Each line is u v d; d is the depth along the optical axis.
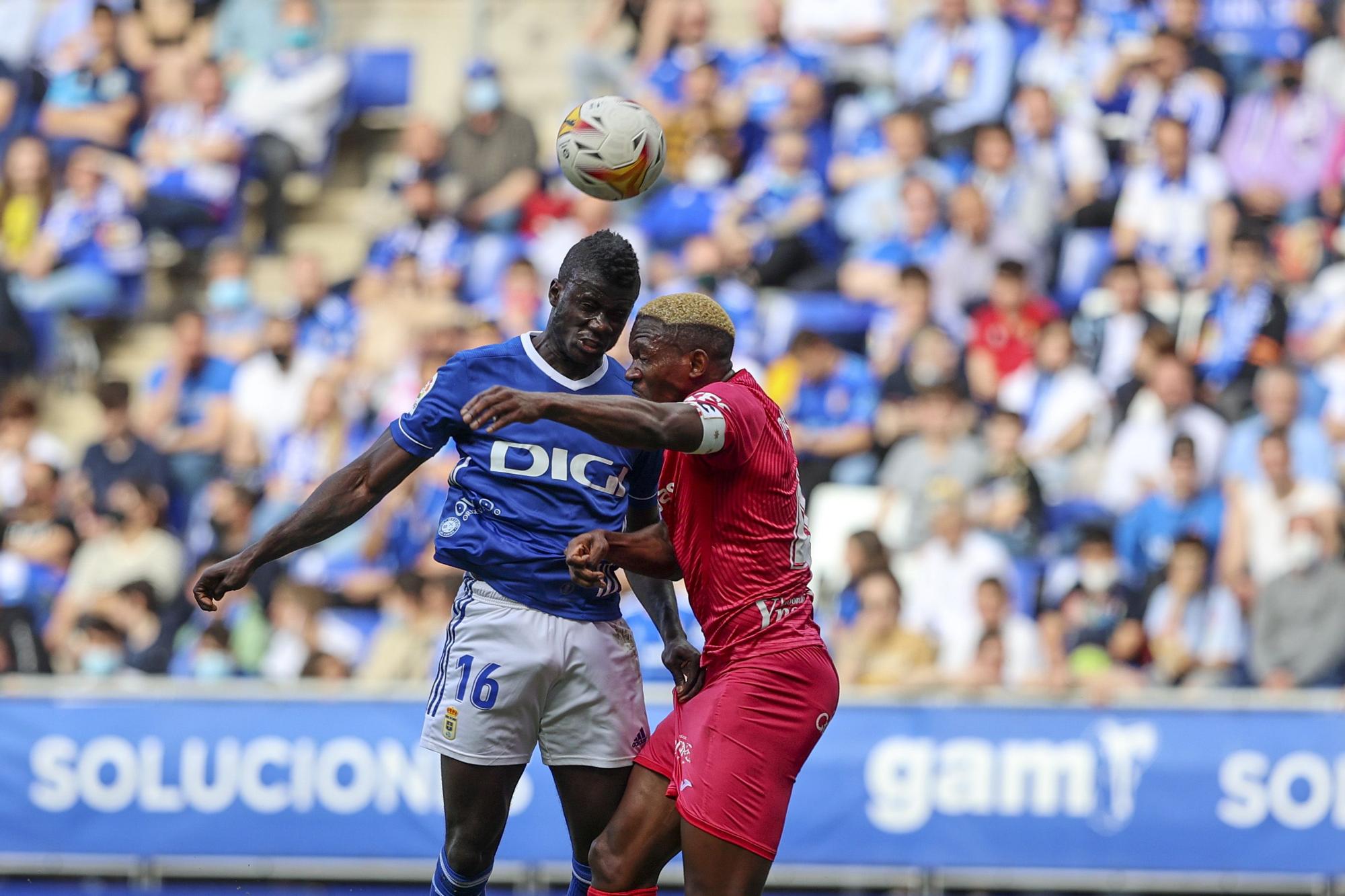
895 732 28.75
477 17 46.03
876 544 31.95
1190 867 28.03
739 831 15.34
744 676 15.49
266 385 38.25
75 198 42.34
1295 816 27.94
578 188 16.56
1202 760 28.17
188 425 38.59
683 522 15.73
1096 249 38.47
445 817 16.66
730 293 38.12
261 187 43.31
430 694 16.67
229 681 30.75
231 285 40.34
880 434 35.31
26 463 37.28
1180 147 38.47
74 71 43.50
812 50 42.28
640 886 16.23
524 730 16.33
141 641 34.03
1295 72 39.69
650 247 40.00
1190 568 31.80
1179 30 40.62
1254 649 31.62
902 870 28.52
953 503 33.25
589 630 16.42
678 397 15.64
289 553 15.48
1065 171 39.16
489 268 40.16
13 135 43.12
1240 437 34.19
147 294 42.28
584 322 15.55
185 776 29.48
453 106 45.75
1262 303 36.16
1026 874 28.27
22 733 29.73
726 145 40.94
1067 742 28.42
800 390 36.00
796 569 15.77
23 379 41.31
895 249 38.44
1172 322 36.78
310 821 29.27
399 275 39.91
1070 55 40.72
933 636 32.12
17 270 41.81
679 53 42.97
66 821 29.56
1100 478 34.53
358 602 34.25
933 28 41.75
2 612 33.69
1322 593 31.62
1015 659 31.31
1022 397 35.75
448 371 15.86
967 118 40.53
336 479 15.57
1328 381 35.41
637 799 16.17
